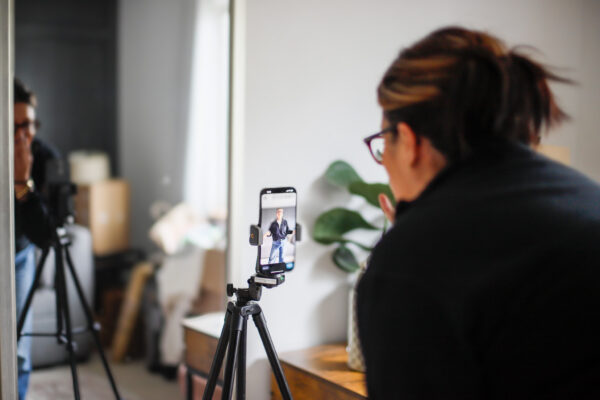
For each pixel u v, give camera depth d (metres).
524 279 0.71
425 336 0.74
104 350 2.02
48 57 1.96
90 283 2.02
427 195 0.84
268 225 1.40
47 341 1.84
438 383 0.74
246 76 1.90
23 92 1.86
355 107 2.10
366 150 2.13
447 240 0.75
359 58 2.09
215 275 2.12
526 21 2.45
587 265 0.72
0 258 1.67
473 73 0.79
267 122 1.95
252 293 1.39
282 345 2.02
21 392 1.79
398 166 0.89
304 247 2.03
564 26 2.58
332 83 2.05
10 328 1.69
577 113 2.66
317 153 2.04
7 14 1.66
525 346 0.71
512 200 0.77
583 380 0.70
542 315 0.71
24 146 1.80
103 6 2.12
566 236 0.73
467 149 0.81
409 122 0.84
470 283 0.72
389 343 0.76
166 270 2.15
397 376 0.76
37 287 1.81
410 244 0.78
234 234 1.94
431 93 0.80
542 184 0.79
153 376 2.09
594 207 0.78
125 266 2.11
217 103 2.29
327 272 2.09
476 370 0.72
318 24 2.01
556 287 0.71
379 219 2.18
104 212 2.09
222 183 2.33
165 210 2.20
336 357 1.95
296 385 1.88
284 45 1.96
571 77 2.62
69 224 2.00
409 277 0.76
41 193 1.81
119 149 2.16
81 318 1.94
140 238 2.16
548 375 0.71
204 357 2.05
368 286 0.80
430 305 0.74
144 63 2.21
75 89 2.03
